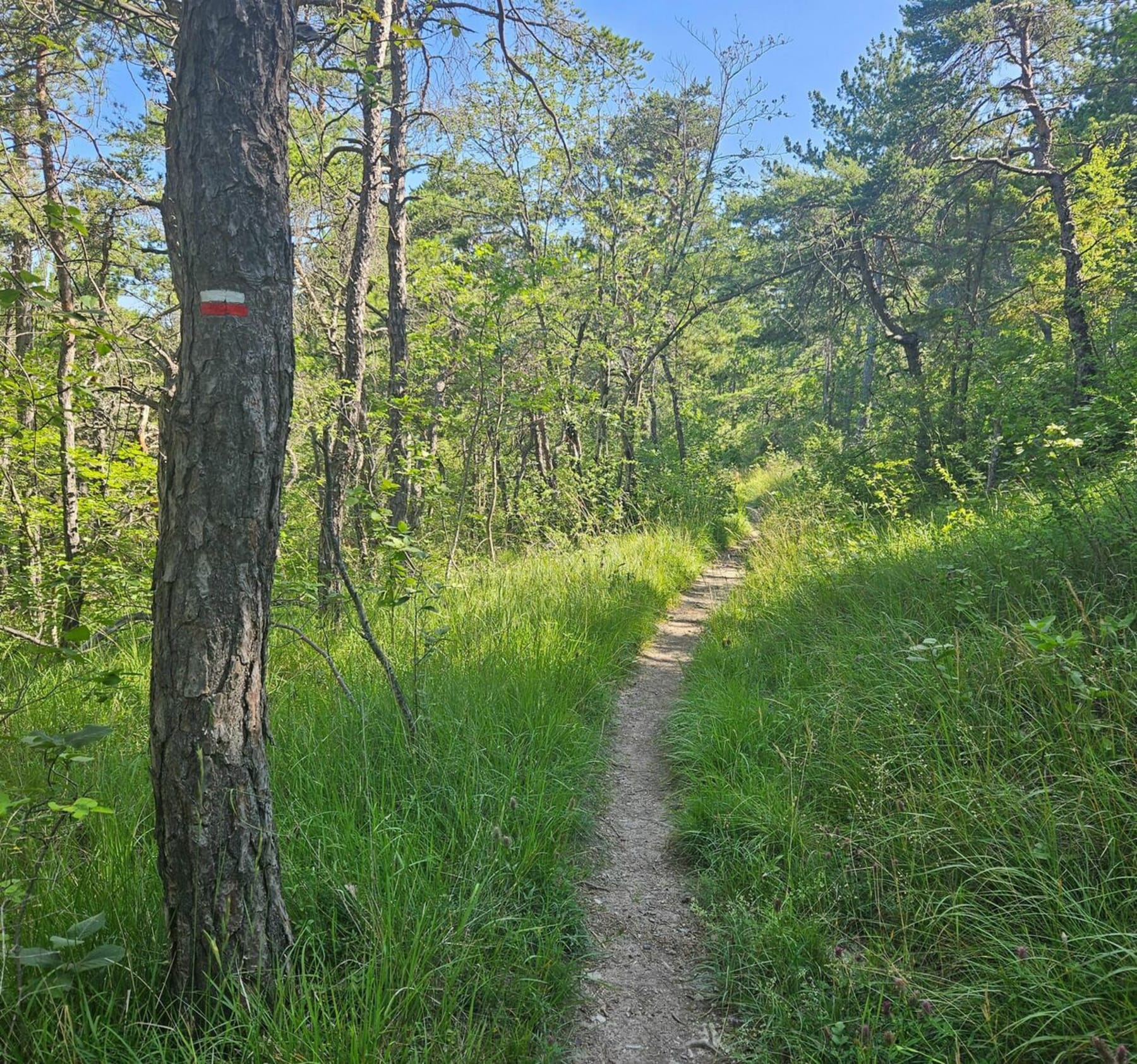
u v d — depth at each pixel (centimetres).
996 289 1672
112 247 750
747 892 317
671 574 1057
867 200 1591
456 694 471
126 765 361
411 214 1327
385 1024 224
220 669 217
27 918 236
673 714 542
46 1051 198
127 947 237
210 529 214
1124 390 709
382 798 342
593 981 281
